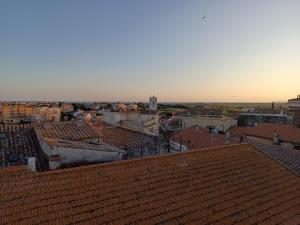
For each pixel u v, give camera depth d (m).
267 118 67.25
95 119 46.00
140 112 52.44
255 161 15.20
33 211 8.66
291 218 11.17
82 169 11.09
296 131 38.78
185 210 10.05
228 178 12.84
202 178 12.33
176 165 12.92
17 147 17.34
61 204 9.17
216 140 31.25
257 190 12.46
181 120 61.94
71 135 18.89
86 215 8.92
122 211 9.38
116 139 22.97
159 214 9.59
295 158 21.80
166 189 11.01
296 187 13.66
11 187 9.48
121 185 10.70
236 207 10.91
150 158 12.92
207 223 9.66
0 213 8.34
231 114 77.62
